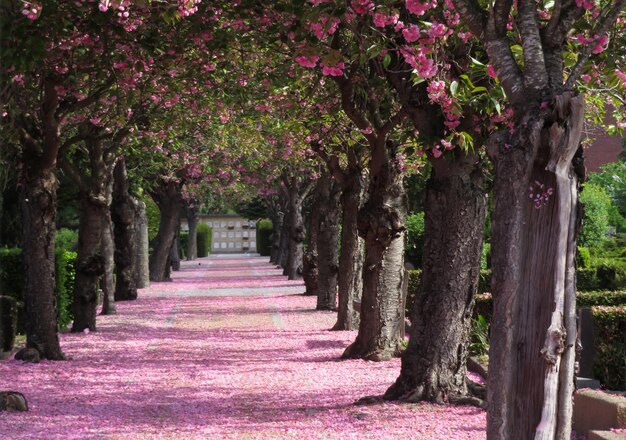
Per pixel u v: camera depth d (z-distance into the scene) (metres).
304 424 10.16
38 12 10.23
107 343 19.31
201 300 33.25
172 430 9.89
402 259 16.39
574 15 6.32
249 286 42.09
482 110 10.65
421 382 11.56
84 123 20.66
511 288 5.97
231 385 13.46
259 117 21.02
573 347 5.95
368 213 16.03
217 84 17.20
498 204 6.06
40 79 15.66
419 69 9.05
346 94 15.17
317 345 18.84
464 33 9.73
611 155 60.00
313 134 20.47
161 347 18.70
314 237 34.97
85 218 21.53
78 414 10.98
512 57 6.39
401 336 16.88
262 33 13.65
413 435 9.38
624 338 11.23
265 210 74.62
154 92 17.94
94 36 13.56
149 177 39.09
